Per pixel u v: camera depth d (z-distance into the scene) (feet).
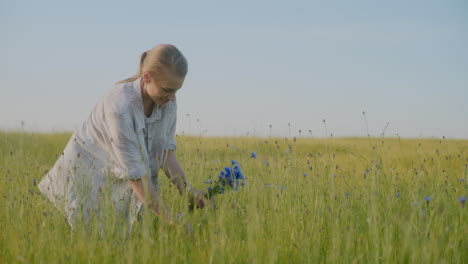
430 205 10.73
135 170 10.53
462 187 13.57
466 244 9.30
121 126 10.48
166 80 10.11
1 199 13.25
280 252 9.37
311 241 9.57
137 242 9.13
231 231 9.96
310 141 34.45
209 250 9.45
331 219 10.43
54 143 35.04
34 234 9.86
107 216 9.89
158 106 11.44
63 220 10.36
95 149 11.37
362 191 13.43
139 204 11.23
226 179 11.85
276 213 10.59
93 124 11.30
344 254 8.61
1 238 10.75
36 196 12.17
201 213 11.52
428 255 7.77
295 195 12.55
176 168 12.39
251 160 18.57
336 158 23.25
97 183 11.30
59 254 8.75
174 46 10.37
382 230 10.16
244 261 8.80
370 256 8.80
